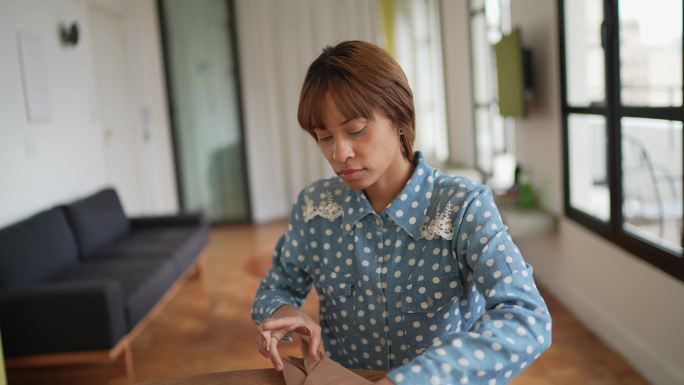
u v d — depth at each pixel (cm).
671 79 443
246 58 693
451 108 593
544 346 84
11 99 377
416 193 103
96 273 364
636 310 279
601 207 405
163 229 494
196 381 108
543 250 405
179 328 384
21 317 287
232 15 684
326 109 92
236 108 702
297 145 720
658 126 412
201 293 455
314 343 102
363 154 94
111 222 458
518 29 372
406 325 105
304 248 115
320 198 112
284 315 106
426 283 102
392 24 645
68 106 458
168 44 679
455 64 562
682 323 239
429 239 102
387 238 105
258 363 322
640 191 425
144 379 309
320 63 94
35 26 414
